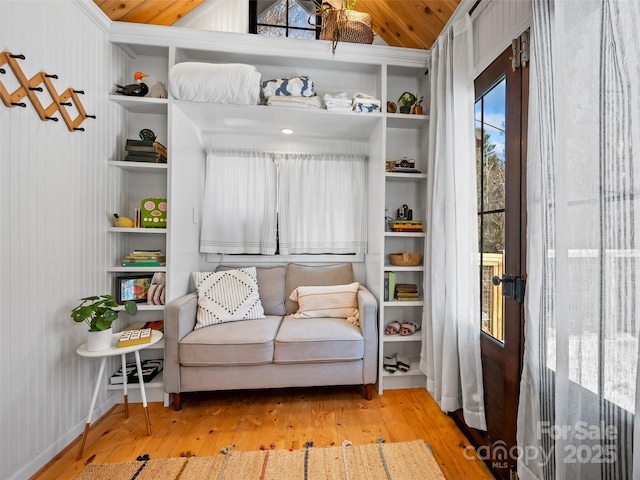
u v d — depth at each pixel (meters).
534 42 1.09
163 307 2.02
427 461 1.48
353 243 2.69
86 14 1.81
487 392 1.54
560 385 0.92
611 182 0.79
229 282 2.32
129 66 2.30
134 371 2.10
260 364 1.93
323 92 2.52
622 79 0.76
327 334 1.97
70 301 1.69
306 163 2.67
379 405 2.02
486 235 1.60
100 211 1.96
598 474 0.84
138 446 1.60
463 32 1.66
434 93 2.06
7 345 1.31
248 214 2.62
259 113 2.21
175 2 2.26
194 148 2.44
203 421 1.83
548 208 1.04
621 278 0.78
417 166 2.62
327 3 2.32
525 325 1.14
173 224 2.06
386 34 2.57
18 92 1.36
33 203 1.45
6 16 1.30
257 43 2.17
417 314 2.61
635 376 0.76
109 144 2.06
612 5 0.77
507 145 1.41
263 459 1.50
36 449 1.44
